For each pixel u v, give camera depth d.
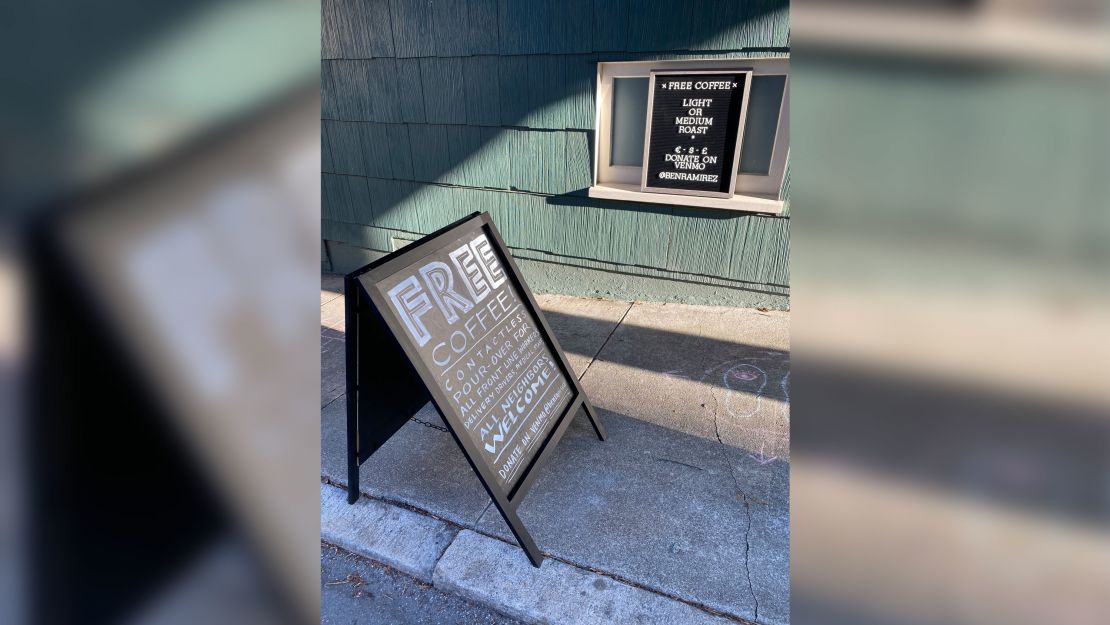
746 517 2.07
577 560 1.92
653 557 1.92
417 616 1.85
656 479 2.26
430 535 2.06
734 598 1.78
